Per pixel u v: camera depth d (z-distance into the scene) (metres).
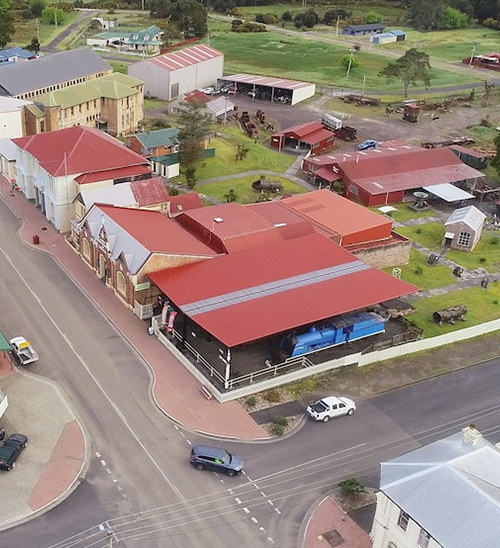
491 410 65.75
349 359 69.06
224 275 72.81
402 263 92.38
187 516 50.69
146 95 158.62
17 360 65.94
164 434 58.38
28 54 173.75
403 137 145.25
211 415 61.03
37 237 88.75
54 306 75.25
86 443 56.56
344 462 57.34
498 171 122.62
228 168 119.75
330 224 88.94
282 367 66.81
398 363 71.75
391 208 106.25
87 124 129.75
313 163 117.00
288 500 53.00
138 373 65.62
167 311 70.31
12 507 49.97
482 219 101.81
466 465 44.50
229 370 64.38
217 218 82.62
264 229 80.88
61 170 89.38
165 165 111.06
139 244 73.62
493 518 40.56
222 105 145.88
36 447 55.72
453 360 73.19
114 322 73.19
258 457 56.94
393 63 191.38
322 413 61.16
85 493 51.81
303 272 75.00
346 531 50.62
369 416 63.25
